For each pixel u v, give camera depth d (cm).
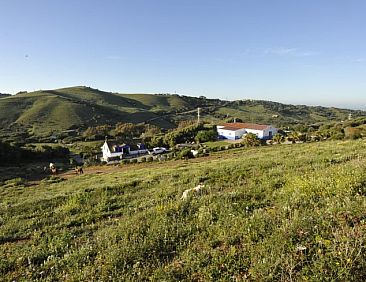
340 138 4728
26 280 590
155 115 17862
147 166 4394
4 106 14325
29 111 14075
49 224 1091
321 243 493
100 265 590
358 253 430
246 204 842
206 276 495
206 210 822
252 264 493
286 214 677
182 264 552
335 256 448
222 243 616
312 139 5531
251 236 596
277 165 1694
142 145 8394
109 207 1241
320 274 420
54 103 15312
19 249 804
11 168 5684
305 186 863
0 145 6706
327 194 777
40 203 1477
